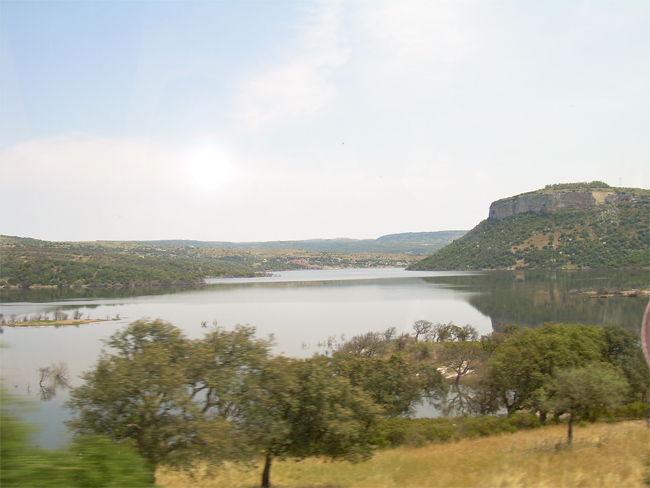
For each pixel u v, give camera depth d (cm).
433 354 6894
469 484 1405
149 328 1553
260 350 1614
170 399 1305
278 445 1603
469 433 2988
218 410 1566
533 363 3606
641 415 3341
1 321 10419
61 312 11688
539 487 1290
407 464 1898
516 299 14262
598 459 1605
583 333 4409
